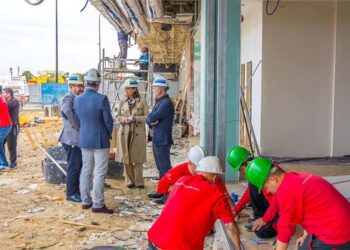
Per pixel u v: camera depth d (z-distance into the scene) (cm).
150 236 286
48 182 696
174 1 994
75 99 537
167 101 587
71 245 437
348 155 803
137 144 639
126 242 445
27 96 2700
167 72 2539
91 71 530
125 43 1303
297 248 301
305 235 293
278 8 788
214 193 280
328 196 243
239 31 584
